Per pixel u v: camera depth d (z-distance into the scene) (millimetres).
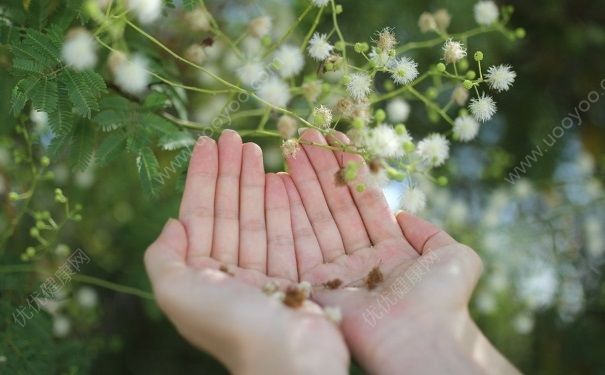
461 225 745
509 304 753
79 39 457
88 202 712
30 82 457
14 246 648
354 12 725
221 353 404
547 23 863
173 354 811
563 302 806
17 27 486
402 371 408
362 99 476
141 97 515
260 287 443
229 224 462
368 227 488
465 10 744
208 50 551
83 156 494
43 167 553
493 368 413
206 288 396
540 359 815
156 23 602
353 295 440
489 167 828
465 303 434
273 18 669
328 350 387
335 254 479
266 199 483
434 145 469
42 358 551
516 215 799
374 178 451
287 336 386
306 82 524
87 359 622
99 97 476
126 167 705
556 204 824
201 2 522
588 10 871
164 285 403
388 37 482
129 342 806
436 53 743
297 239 478
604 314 836
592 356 820
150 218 728
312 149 498
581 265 812
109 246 748
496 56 777
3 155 581
